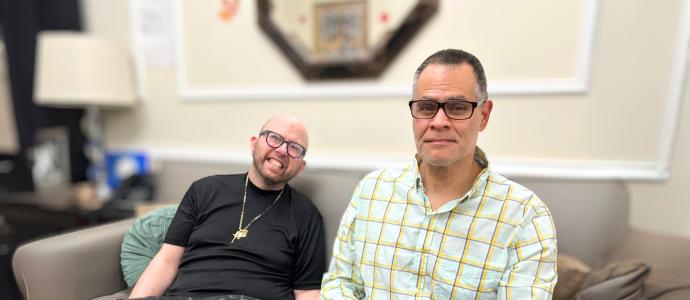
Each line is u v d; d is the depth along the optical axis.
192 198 1.26
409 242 0.95
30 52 2.01
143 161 2.05
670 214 1.43
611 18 1.36
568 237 1.27
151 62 2.05
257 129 1.90
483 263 0.88
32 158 2.06
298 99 1.81
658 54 1.33
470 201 0.91
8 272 1.96
